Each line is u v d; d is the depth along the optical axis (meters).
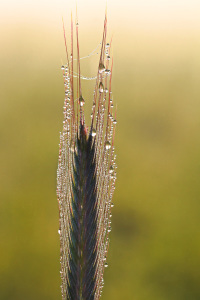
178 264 0.64
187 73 0.95
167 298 0.61
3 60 0.91
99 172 0.41
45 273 0.63
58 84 0.89
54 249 0.65
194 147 0.81
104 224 0.41
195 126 0.83
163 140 0.82
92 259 0.41
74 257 0.41
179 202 0.71
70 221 0.41
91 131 0.41
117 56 0.97
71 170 0.41
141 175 0.76
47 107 0.84
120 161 0.78
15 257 0.64
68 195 0.41
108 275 0.63
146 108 0.87
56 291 0.62
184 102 0.89
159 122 0.84
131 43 1.00
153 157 0.79
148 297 0.61
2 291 0.62
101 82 0.41
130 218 0.70
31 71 0.91
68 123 0.41
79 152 0.41
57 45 0.92
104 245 0.42
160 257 0.65
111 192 0.42
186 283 0.63
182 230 0.68
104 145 0.41
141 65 0.96
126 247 0.67
